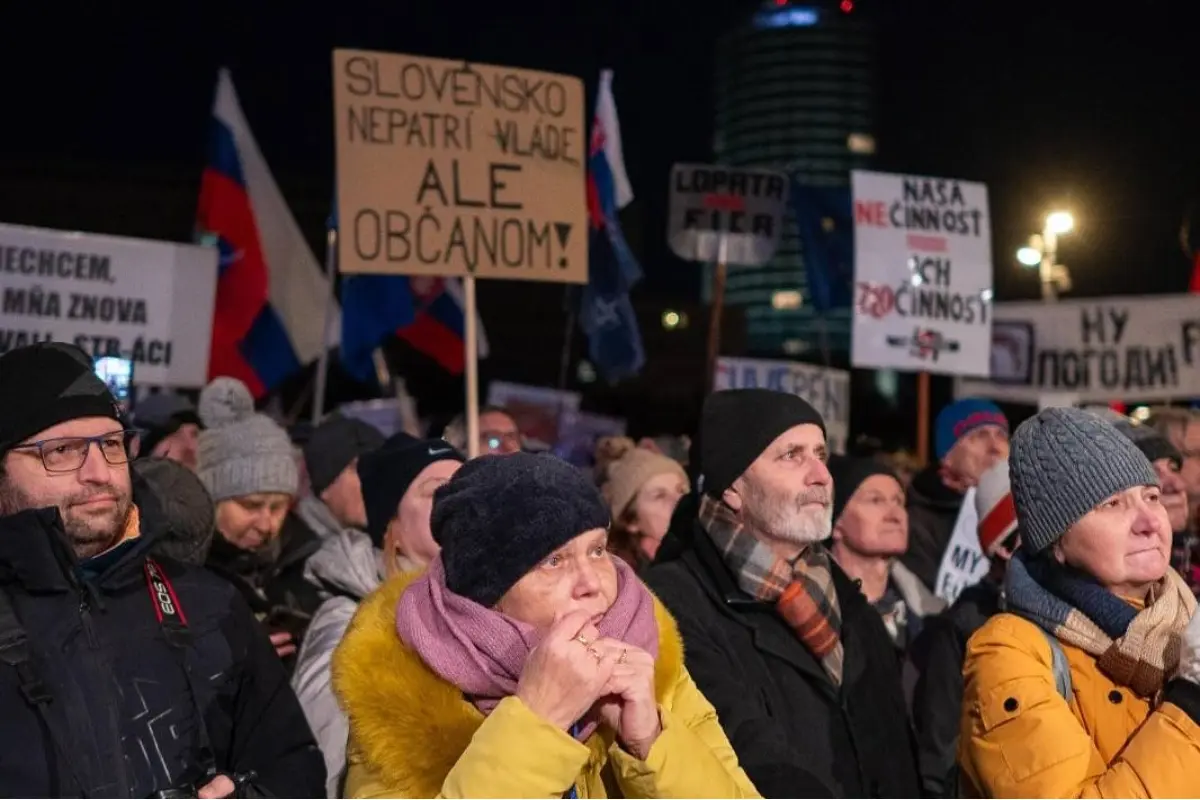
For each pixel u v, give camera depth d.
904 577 6.09
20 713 2.92
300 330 9.81
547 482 2.85
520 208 6.22
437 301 10.77
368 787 2.83
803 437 4.12
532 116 6.33
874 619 4.32
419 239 5.98
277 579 5.79
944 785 4.33
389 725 2.77
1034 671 3.28
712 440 4.18
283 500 5.60
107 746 2.99
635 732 2.77
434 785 2.76
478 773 2.59
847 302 12.58
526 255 6.20
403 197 5.98
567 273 6.29
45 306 7.05
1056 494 3.41
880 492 5.33
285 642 4.88
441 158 6.08
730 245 9.84
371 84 6.01
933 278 9.32
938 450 7.47
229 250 9.36
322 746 4.01
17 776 2.88
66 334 7.09
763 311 182.25
